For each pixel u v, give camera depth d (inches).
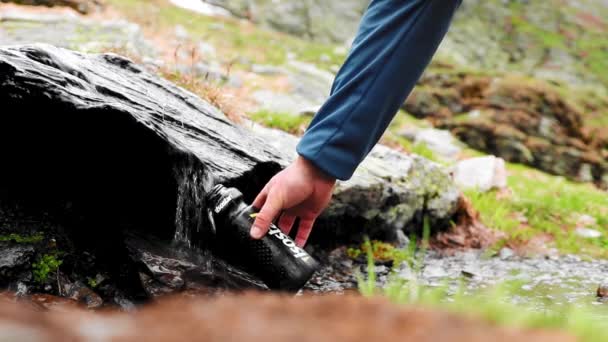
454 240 187.5
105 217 98.2
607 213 249.8
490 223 206.7
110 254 95.4
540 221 223.6
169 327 24.9
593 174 393.1
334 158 72.3
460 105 413.7
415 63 71.5
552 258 178.9
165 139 94.1
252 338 23.7
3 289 86.0
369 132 72.4
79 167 97.6
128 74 136.4
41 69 94.9
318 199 77.7
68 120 91.8
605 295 123.9
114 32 304.0
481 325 27.4
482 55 550.3
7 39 268.8
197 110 136.8
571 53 571.2
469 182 250.7
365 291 68.6
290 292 79.0
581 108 427.2
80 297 89.3
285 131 213.6
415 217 181.8
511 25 597.3
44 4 359.9
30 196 97.4
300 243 85.1
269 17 540.4
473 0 613.9
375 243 162.4
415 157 198.7
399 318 27.4
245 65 379.9
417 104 411.5
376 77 71.0
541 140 397.1
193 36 411.8
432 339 24.4
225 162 113.1
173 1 491.8
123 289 92.0
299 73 390.0
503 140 391.5
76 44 249.0
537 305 113.4
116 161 96.6
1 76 88.8
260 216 76.7
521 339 25.3
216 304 29.3
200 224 92.0
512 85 418.3
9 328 22.8
